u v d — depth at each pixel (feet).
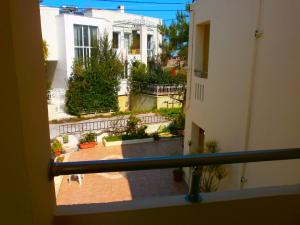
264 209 4.31
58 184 24.47
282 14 11.21
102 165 3.53
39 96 3.09
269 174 12.10
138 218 3.95
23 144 2.64
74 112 50.96
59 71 54.39
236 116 15.69
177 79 54.34
